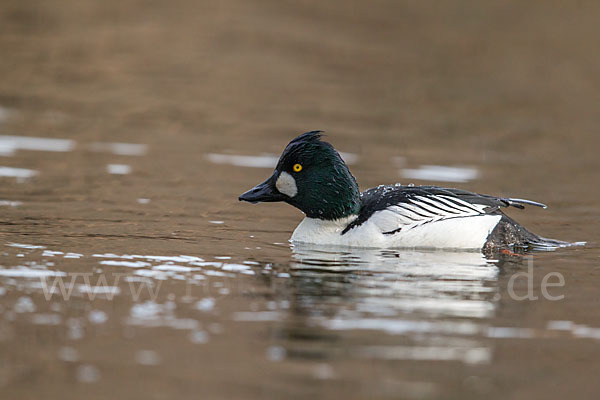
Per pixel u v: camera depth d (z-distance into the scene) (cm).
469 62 2936
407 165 1858
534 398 672
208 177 1698
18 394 654
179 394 659
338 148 1991
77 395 655
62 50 2858
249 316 835
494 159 1973
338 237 1210
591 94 2653
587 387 693
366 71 2812
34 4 3356
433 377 704
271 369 708
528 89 2683
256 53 2953
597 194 1672
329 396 662
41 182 1570
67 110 2261
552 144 2152
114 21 3219
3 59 2709
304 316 841
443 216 1194
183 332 786
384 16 3391
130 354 732
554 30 3253
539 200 1606
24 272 966
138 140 2011
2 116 2156
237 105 2406
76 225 1251
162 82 2600
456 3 3541
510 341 791
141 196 1503
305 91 2584
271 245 1184
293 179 1223
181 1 3509
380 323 827
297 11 3438
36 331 777
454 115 2400
